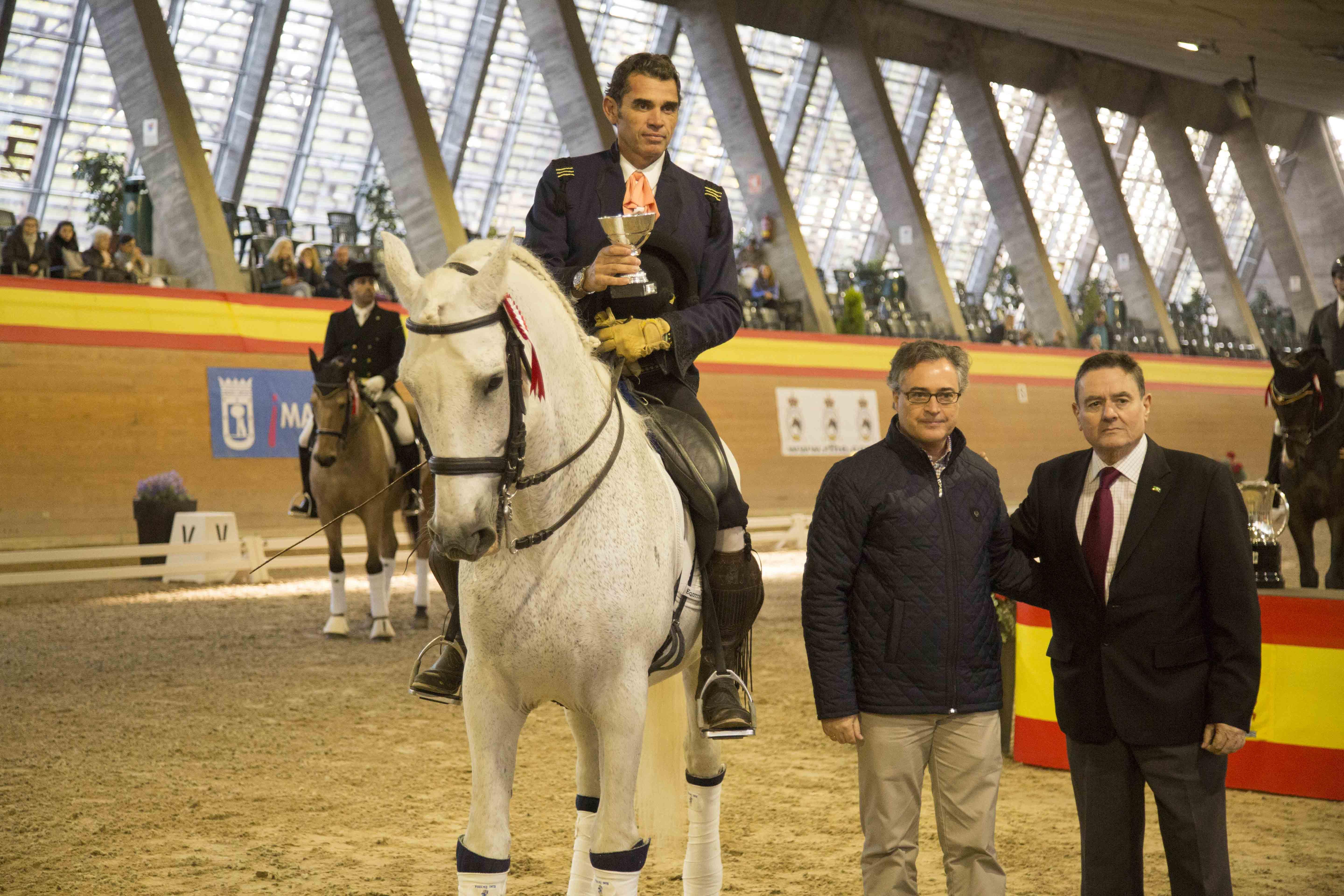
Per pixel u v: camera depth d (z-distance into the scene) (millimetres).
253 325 14375
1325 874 3893
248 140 18172
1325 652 4840
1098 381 2992
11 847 3963
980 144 26922
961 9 24031
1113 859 3004
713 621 3012
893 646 2955
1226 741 2816
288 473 14070
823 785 5039
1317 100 26094
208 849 3990
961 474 3043
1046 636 5414
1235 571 2848
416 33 19516
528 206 21859
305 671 7422
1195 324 30406
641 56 3100
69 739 5543
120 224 16250
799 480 19109
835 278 25844
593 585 2510
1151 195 32625
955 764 3010
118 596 10797
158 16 15992
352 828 4289
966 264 29125
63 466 12352
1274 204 33031
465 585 2547
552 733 5992
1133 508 2957
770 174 22688
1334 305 8461
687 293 3123
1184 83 31344
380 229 18406
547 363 2467
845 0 24625
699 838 3238
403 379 2232
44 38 16000
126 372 13023
